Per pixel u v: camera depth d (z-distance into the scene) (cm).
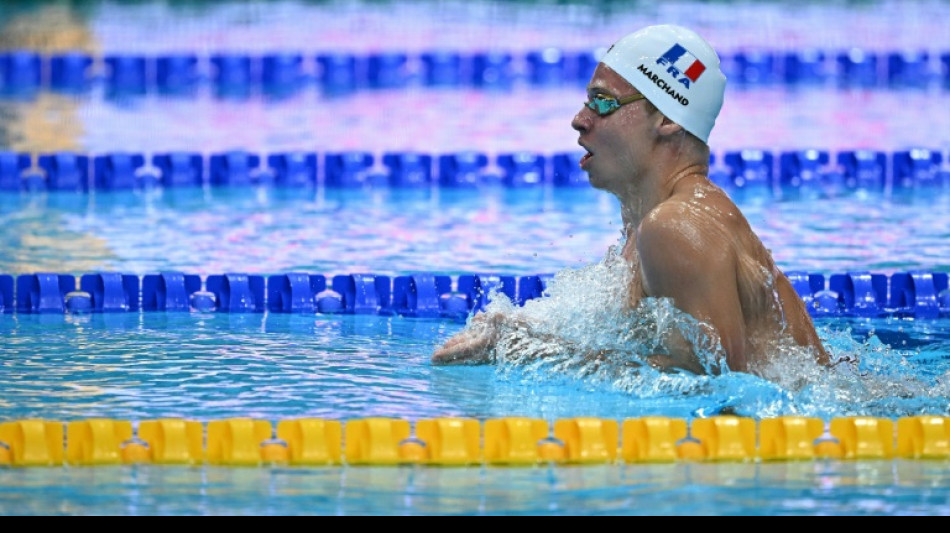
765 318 1208
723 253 1163
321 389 1248
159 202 2442
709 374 1193
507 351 1336
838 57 3688
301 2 4744
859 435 1100
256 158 2628
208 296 1739
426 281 1738
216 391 1234
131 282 1742
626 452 1082
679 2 4688
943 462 1080
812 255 1955
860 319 1700
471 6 4612
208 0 4791
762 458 1087
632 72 1224
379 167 2652
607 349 1277
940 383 1281
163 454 1056
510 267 1895
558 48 3803
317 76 3650
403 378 1303
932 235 2108
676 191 1219
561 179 2625
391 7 4616
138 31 4156
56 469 1038
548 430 1087
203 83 3600
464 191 2583
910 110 3206
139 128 2991
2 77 3606
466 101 3359
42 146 2745
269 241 2084
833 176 2612
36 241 2059
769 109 3241
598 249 2019
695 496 974
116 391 1231
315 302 1730
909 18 4384
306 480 1010
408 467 1053
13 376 1292
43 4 4684
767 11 4525
